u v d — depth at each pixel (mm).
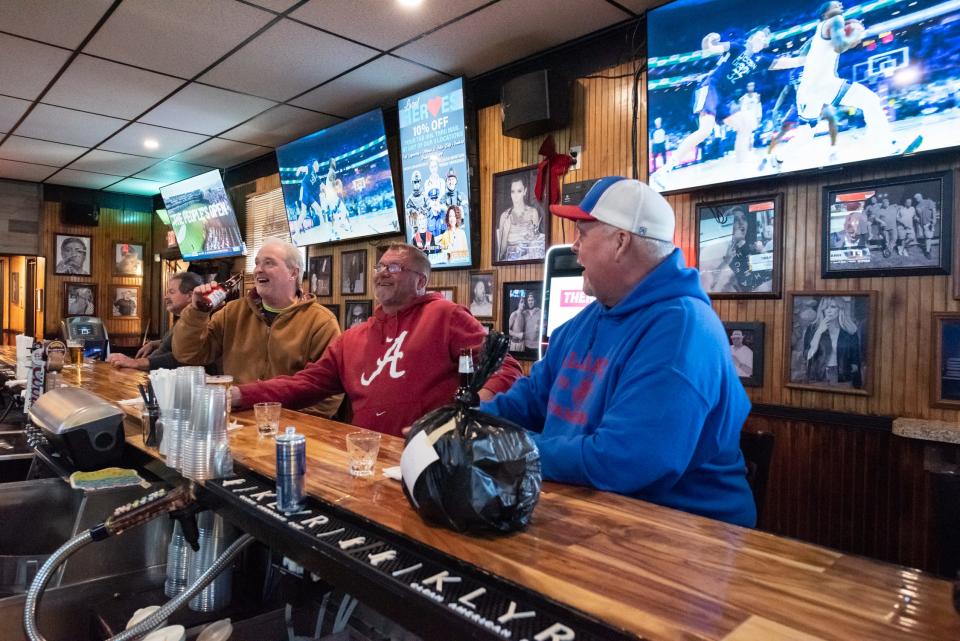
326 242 5191
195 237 6863
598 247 1494
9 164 6684
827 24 2539
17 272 8648
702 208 3066
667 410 1206
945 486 1582
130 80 4230
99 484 1458
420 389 2277
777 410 2812
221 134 5453
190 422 1234
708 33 2877
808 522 2742
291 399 2268
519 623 677
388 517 975
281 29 3449
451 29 3420
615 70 3406
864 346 2594
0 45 3709
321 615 1170
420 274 2408
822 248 2701
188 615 1279
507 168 3953
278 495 1044
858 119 2492
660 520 1000
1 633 1229
